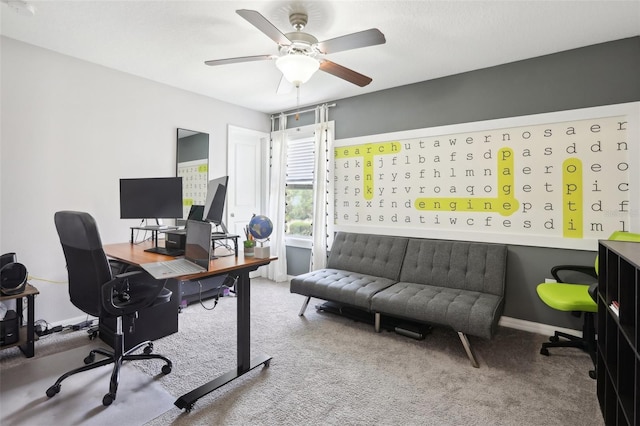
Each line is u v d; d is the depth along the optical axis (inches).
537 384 83.3
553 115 112.5
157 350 100.3
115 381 75.8
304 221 184.5
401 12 88.7
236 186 180.5
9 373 86.0
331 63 91.8
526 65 117.7
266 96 162.6
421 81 140.0
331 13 89.0
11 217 106.3
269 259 89.1
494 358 97.2
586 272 105.5
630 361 59.1
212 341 107.0
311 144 180.5
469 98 129.3
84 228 72.4
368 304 112.3
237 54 116.0
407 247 136.9
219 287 152.2
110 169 128.6
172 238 98.9
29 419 68.3
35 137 110.6
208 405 74.0
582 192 108.8
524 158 118.3
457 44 106.8
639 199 100.0
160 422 68.3
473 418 70.3
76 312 120.5
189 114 155.3
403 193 145.4
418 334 108.7
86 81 121.8
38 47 110.6
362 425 68.0
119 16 92.5
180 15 91.7
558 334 106.7
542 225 115.4
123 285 81.9
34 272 110.9
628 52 101.8
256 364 88.4
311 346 104.5
